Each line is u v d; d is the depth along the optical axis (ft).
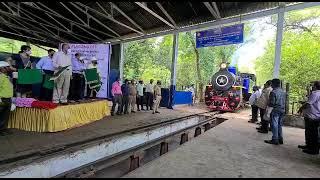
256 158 16.25
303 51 62.85
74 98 30.94
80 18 41.57
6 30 49.60
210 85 51.21
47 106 22.09
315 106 17.89
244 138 22.49
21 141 18.63
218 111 49.60
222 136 22.91
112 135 22.50
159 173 12.44
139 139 25.14
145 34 45.85
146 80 89.04
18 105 22.49
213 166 14.06
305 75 61.57
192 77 95.86
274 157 16.76
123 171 20.15
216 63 91.91
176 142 30.40
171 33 42.75
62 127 23.34
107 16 35.06
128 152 19.39
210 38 38.22
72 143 18.70
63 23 45.16
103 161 17.61
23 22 44.50
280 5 30.78
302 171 14.10
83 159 18.26
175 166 13.66
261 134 24.94
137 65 82.89
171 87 48.29
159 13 36.01
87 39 53.52
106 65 44.27
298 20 75.41
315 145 18.15
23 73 23.95
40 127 22.21
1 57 38.24
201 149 17.72
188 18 36.63
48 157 15.71
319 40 70.38
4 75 20.93
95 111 30.35
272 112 20.95
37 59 39.55
